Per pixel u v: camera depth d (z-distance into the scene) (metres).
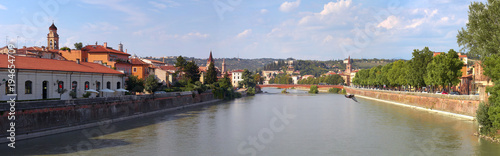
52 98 60.09
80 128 56.69
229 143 50.84
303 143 51.28
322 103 127.62
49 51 96.88
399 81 125.31
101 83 76.19
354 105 116.56
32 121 48.47
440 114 84.19
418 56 108.62
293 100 146.50
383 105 116.25
